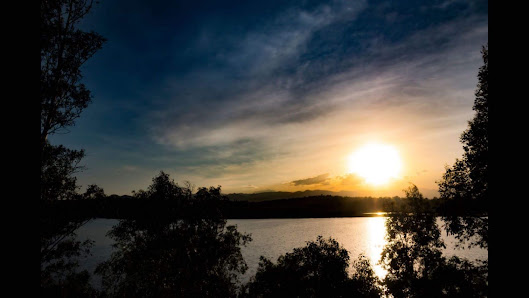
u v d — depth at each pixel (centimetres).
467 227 1914
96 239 12656
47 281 2238
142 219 3366
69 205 2145
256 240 15338
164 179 3566
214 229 3594
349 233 17900
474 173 1820
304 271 3250
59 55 1683
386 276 3256
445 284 2453
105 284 3400
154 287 3334
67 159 2150
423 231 3131
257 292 3353
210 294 3397
